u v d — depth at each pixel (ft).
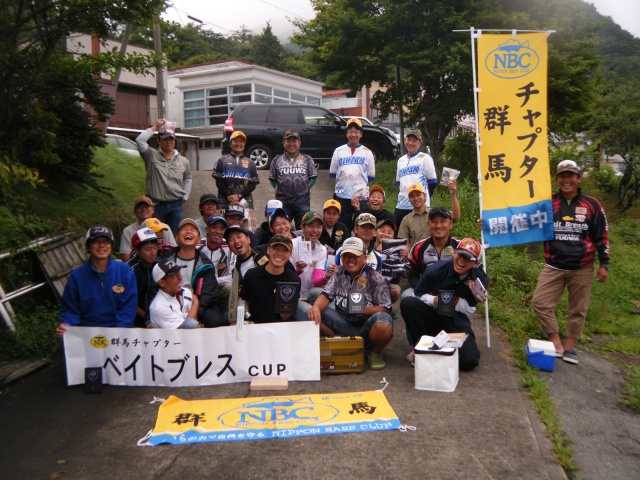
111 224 25.09
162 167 22.99
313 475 11.00
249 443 12.14
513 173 17.93
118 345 15.19
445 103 42.57
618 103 42.50
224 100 81.51
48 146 20.47
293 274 15.99
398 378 15.66
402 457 11.61
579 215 17.25
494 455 11.76
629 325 21.40
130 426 13.01
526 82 17.92
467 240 15.89
